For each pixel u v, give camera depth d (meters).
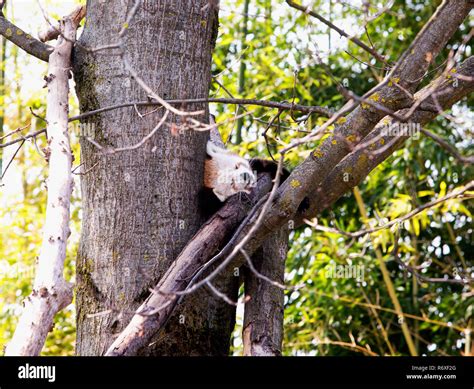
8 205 6.27
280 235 3.50
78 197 6.49
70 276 6.28
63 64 3.18
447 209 5.47
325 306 6.18
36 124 6.61
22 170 6.65
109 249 3.09
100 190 3.15
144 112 3.17
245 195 3.27
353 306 6.12
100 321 3.04
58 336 6.36
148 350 3.06
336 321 6.37
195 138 3.28
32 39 3.41
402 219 2.64
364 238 5.56
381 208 6.70
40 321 2.42
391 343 6.61
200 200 3.26
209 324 3.20
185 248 3.00
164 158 3.17
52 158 2.82
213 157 3.39
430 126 6.23
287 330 6.44
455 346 6.21
